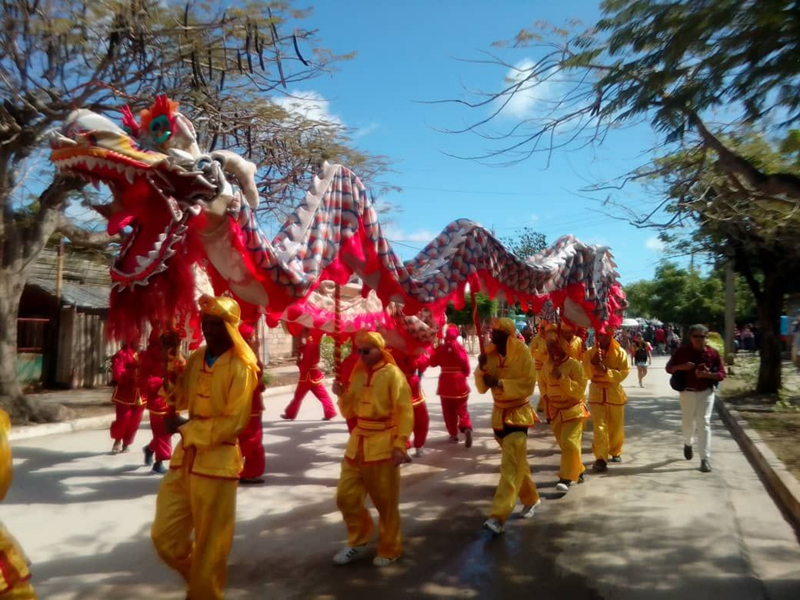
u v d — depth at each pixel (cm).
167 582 485
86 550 548
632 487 767
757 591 473
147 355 798
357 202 614
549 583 489
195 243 492
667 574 505
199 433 420
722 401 1496
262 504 696
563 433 741
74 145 429
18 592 312
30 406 1131
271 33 1130
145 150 463
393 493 523
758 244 1306
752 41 498
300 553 551
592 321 997
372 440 520
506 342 630
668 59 529
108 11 1050
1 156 1066
